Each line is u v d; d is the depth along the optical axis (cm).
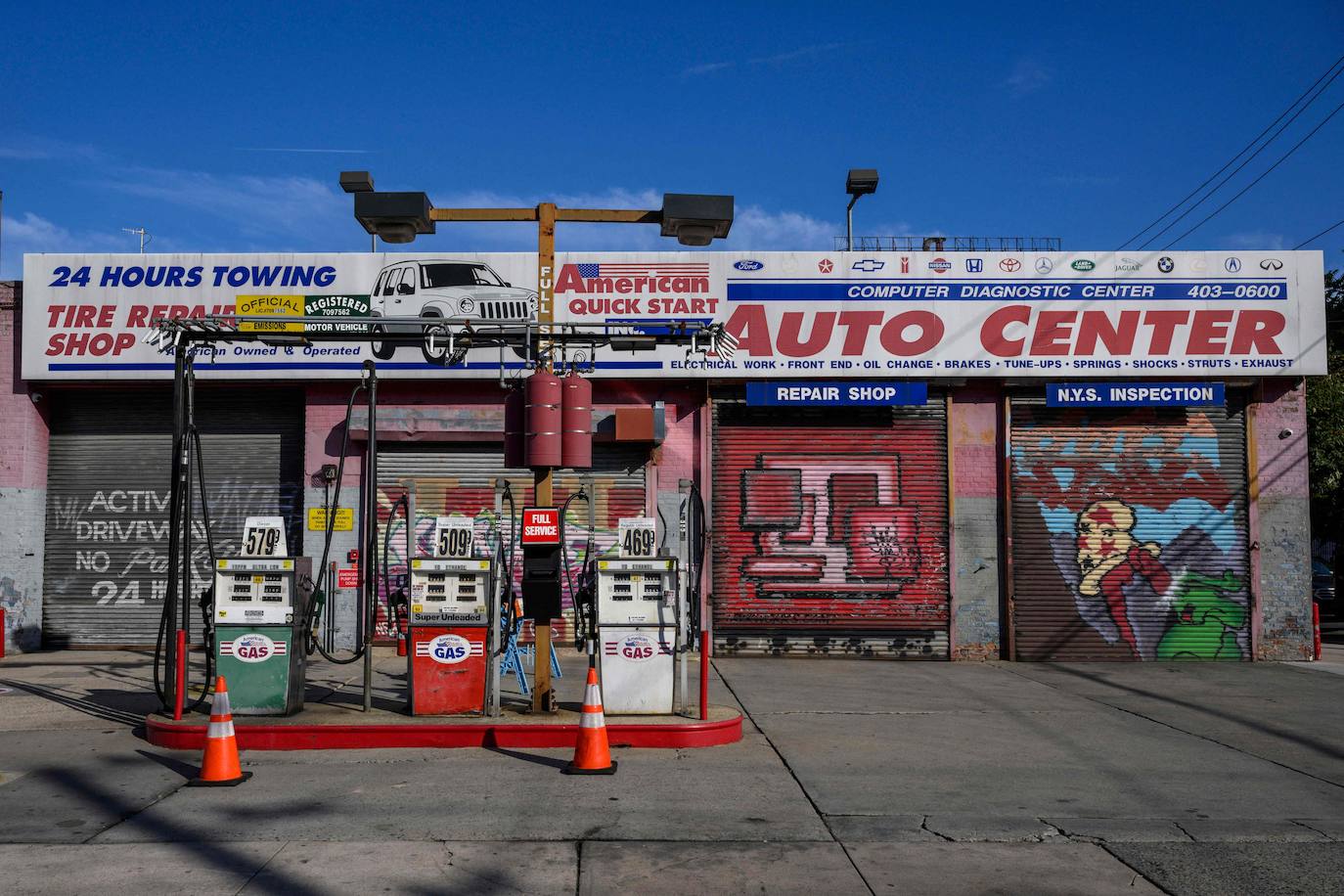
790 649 1586
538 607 980
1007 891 565
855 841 650
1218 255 1594
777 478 1599
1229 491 1606
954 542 1595
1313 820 709
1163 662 1575
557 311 1577
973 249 1795
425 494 1583
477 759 872
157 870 582
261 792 757
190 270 1566
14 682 1296
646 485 1596
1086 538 1597
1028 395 1612
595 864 599
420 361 1562
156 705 1123
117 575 1619
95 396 1631
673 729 927
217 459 1623
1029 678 1407
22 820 682
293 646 974
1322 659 1641
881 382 1580
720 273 1584
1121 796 769
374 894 546
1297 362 1579
